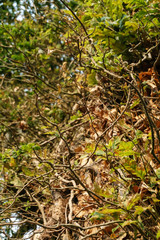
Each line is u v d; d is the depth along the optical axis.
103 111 2.03
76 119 2.41
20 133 3.35
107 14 1.99
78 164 2.18
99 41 2.06
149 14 1.81
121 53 2.00
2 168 2.36
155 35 1.88
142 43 1.97
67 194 2.27
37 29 4.06
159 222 1.29
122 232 1.43
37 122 3.62
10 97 4.59
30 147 1.89
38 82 3.60
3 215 2.21
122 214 1.30
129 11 2.12
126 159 1.37
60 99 2.77
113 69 1.91
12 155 2.26
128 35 1.93
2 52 3.99
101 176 1.89
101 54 1.94
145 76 1.88
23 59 3.70
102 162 1.92
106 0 1.95
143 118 1.71
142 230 1.27
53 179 2.20
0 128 3.61
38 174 2.14
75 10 2.54
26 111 3.86
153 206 1.38
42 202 2.39
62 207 2.14
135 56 1.99
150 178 1.36
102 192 1.30
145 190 1.41
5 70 4.27
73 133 2.58
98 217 1.32
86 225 1.82
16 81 4.43
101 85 2.10
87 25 2.20
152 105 1.77
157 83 1.81
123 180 1.44
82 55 2.13
